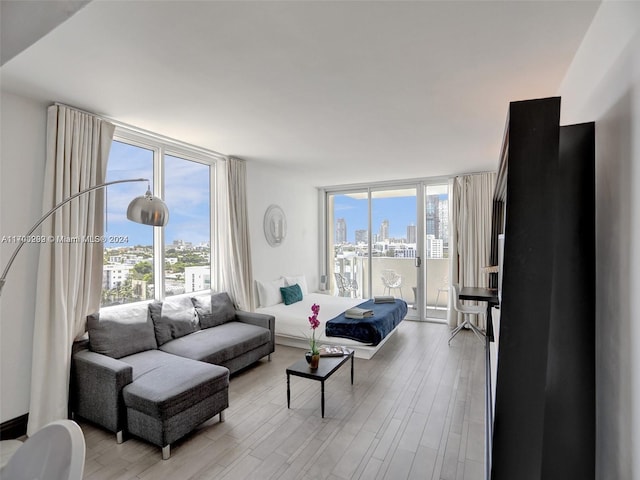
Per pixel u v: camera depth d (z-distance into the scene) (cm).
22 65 204
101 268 286
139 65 204
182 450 224
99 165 286
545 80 227
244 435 241
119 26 165
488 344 297
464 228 537
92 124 279
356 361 388
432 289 600
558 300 135
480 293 373
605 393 130
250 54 193
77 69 209
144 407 219
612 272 125
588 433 130
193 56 194
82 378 251
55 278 251
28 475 104
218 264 436
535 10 155
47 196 252
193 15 157
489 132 337
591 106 157
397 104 268
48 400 249
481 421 258
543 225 119
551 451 133
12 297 244
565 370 133
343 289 677
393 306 473
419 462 211
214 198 437
